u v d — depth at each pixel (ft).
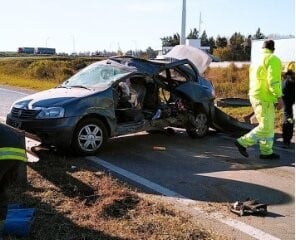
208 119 33.68
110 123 27.04
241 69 97.76
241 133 35.12
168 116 30.68
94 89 27.61
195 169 24.59
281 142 32.48
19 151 11.02
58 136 24.97
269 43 26.78
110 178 21.40
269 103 26.63
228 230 16.26
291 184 22.20
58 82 91.71
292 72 30.96
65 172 21.86
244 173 24.03
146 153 27.96
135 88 29.35
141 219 16.37
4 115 41.86
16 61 156.15
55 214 16.44
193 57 36.83
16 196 17.92
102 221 16.05
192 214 17.67
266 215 17.90
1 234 14.30
